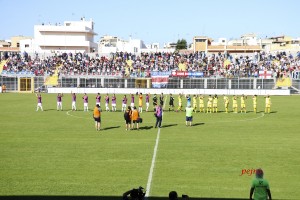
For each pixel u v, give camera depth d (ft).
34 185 51.96
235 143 79.36
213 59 285.23
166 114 132.67
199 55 298.97
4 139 83.66
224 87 242.17
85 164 62.39
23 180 54.08
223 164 62.54
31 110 141.90
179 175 56.59
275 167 60.75
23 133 91.35
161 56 296.92
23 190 50.01
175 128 99.86
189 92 230.68
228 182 53.57
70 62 282.56
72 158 66.39
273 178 55.16
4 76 252.42
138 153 70.08
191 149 73.56
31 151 71.61
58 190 50.03
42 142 80.18
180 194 48.60
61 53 310.24
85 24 422.82
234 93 227.61
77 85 249.55
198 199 47.06
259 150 72.69
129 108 97.14
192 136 87.66
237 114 132.05
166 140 82.64
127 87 248.73
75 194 48.57
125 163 63.05
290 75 245.24
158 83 245.65
